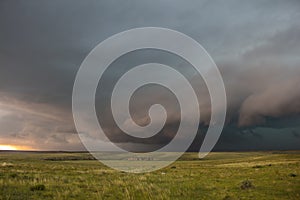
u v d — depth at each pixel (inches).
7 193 646.5
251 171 1296.8
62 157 5369.1
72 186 780.0
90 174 1157.7
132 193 709.3
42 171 1213.1
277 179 967.6
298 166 1466.5
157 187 806.5
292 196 685.9
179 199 656.4
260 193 729.0
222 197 679.1
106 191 722.8
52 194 661.9
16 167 1402.6
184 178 1069.8
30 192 675.4
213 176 1142.3
